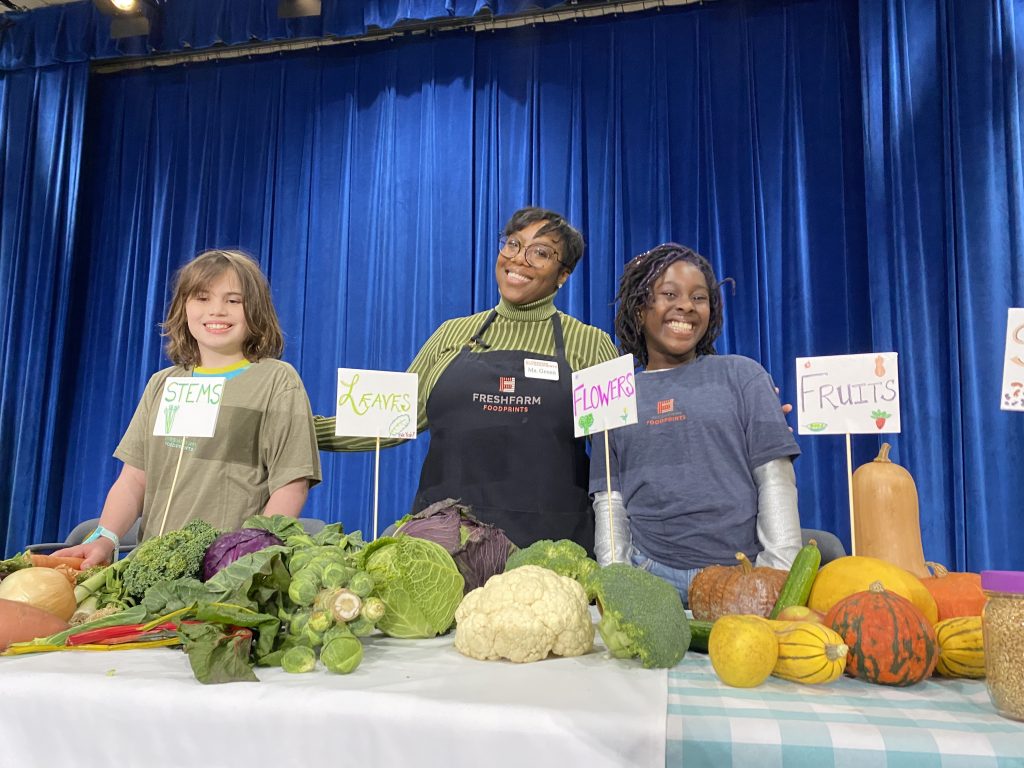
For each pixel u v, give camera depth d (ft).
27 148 17.29
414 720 2.41
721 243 13.96
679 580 5.27
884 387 4.55
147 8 16.21
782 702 2.66
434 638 3.70
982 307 11.90
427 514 4.33
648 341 6.10
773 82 14.19
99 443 16.90
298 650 2.98
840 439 12.92
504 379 6.81
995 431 11.64
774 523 5.05
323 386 15.72
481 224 15.11
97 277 17.43
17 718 2.64
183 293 5.94
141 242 17.22
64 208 17.11
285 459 5.77
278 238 16.39
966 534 11.59
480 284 14.93
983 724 2.43
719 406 5.47
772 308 13.58
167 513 5.25
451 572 3.70
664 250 6.01
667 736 2.32
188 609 3.30
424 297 15.03
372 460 15.01
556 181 15.01
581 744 2.31
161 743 2.54
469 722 2.38
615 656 3.23
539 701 2.49
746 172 14.01
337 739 2.45
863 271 13.29
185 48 16.85
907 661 2.88
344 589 3.14
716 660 2.90
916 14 12.87
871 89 13.04
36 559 4.08
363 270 15.88
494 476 6.61
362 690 2.55
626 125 14.84
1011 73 12.31
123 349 16.92
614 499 5.49
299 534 4.13
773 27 14.35
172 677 2.75
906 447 12.07
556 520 6.52
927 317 12.22
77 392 17.22
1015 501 11.41
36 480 16.48
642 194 14.51
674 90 14.69
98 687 2.63
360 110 16.40
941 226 12.41
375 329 15.44
